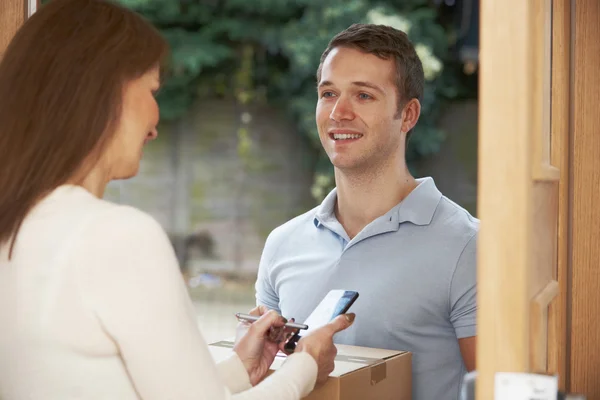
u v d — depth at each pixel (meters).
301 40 10.75
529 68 1.09
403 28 10.64
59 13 1.25
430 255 1.97
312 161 11.04
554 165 1.59
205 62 10.97
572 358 1.65
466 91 10.93
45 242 1.19
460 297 1.94
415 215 2.02
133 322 1.16
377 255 2.02
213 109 11.20
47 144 1.22
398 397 1.82
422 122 10.71
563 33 1.58
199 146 11.16
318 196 10.93
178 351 1.18
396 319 1.96
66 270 1.17
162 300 1.18
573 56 1.63
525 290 1.10
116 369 1.18
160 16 11.08
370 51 2.00
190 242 11.05
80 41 1.23
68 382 1.17
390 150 2.04
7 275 1.21
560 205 1.61
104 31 1.25
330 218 2.12
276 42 10.98
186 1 11.05
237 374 1.54
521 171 1.10
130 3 10.96
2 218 1.21
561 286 1.63
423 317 1.96
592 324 1.64
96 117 1.23
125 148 1.29
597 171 1.63
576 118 1.63
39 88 1.21
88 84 1.22
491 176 1.11
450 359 1.98
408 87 2.05
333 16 10.77
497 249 1.11
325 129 2.04
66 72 1.22
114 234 1.18
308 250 2.13
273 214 11.07
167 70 1.36
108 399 1.17
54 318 1.16
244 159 11.11
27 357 1.18
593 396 1.64
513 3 1.09
